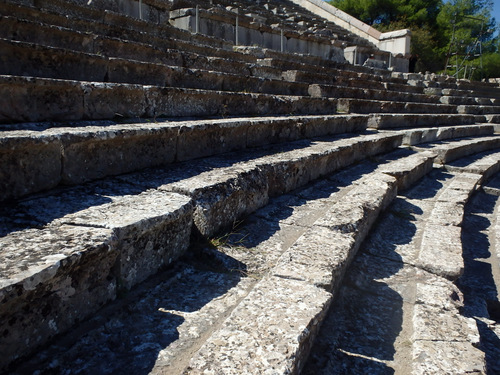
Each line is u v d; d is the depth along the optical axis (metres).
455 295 3.25
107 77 5.02
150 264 2.68
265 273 2.95
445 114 14.59
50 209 2.64
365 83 13.75
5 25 4.54
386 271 3.56
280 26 14.59
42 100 3.76
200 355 1.85
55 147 3.03
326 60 14.40
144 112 4.88
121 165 3.62
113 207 2.76
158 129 3.90
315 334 2.42
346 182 5.70
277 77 9.67
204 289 2.67
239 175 3.86
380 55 20.08
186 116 5.52
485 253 5.27
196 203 3.22
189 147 4.46
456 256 3.78
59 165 3.08
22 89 3.57
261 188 4.16
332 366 2.31
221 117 5.98
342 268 2.94
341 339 2.60
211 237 3.34
